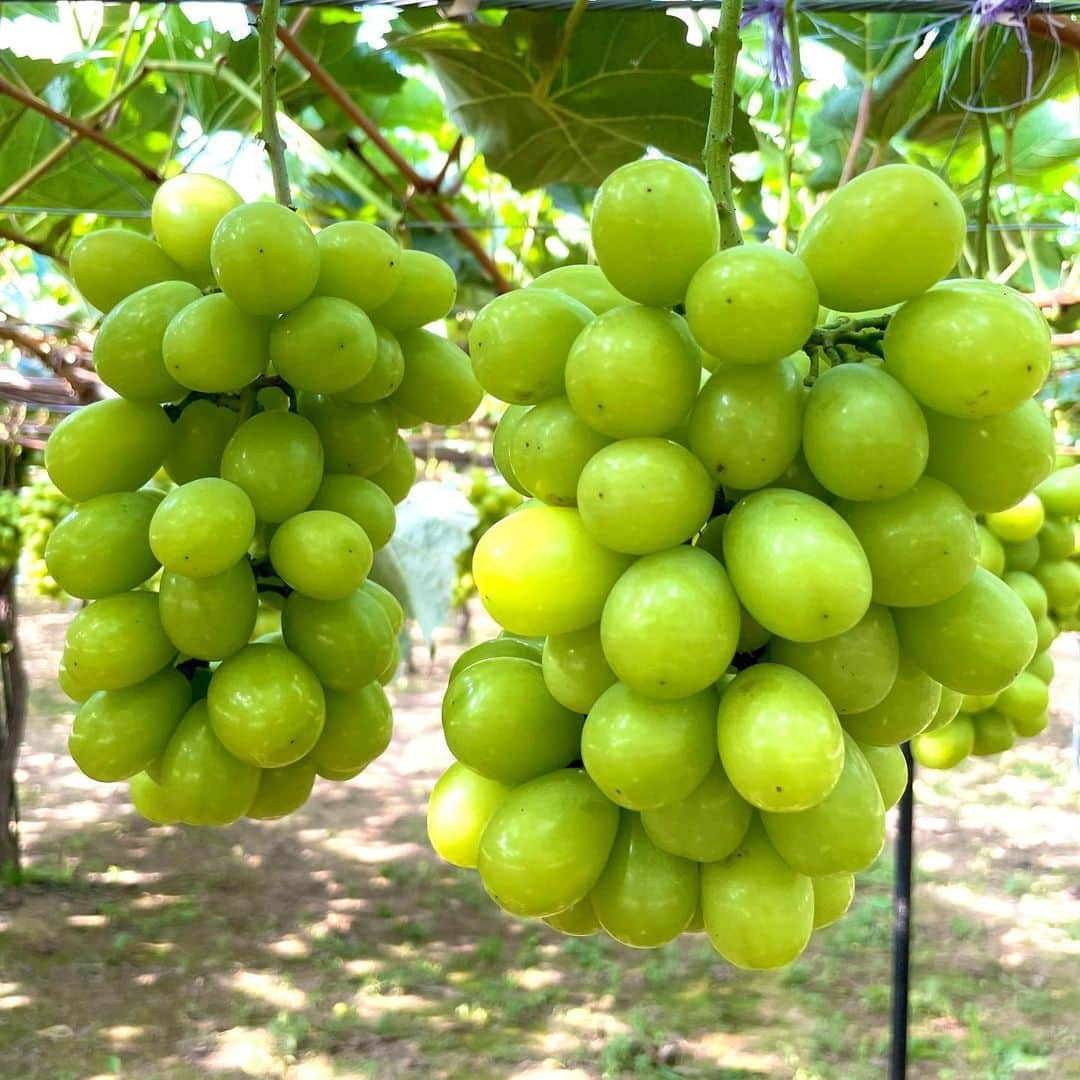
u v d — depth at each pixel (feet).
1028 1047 3.20
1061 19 1.37
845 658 0.70
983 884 4.36
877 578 0.70
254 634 1.03
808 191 2.15
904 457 0.66
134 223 2.64
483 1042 3.24
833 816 0.69
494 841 0.73
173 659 0.95
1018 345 0.66
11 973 3.53
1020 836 4.88
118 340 0.93
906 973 1.75
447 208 2.12
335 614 0.94
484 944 3.87
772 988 3.58
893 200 0.67
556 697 0.75
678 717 0.68
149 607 0.92
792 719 0.64
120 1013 3.34
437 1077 3.05
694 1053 3.19
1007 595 0.75
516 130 1.86
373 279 0.95
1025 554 1.48
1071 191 2.75
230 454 0.92
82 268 0.99
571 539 0.71
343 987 3.56
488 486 3.58
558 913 0.80
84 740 0.90
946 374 0.67
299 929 3.98
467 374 1.06
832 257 0.69
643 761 0.67
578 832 0.72
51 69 1.97
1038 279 2.09
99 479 0.94
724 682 0.72
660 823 0.72
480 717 0.76
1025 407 0.73
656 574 0.66
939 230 0.67
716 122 0.78
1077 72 1.43
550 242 2.97
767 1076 3.07
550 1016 3.41
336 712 0.97
